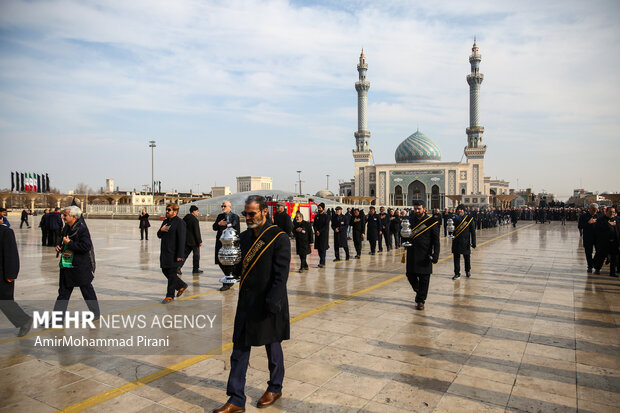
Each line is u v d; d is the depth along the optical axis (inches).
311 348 194.5
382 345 199.3
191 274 396.2
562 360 181.9
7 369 166.2
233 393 133.6
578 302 290.5
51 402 140.0
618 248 393.7
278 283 136.6
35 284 344.2
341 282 361.1
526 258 537.3
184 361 176.9
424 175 2962.6
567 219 2042.3
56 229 649.6
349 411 136.9
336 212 507.2
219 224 339.3
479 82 2928.2
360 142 3186.5
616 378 163.5
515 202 3986.2
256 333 136.7
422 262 266.4
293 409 138.1
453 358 183.5
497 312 262.2
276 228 144.3
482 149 2871.6
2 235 194.9
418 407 139.5
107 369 167.6
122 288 325.4
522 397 147.0
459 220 385.1
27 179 2519.7
